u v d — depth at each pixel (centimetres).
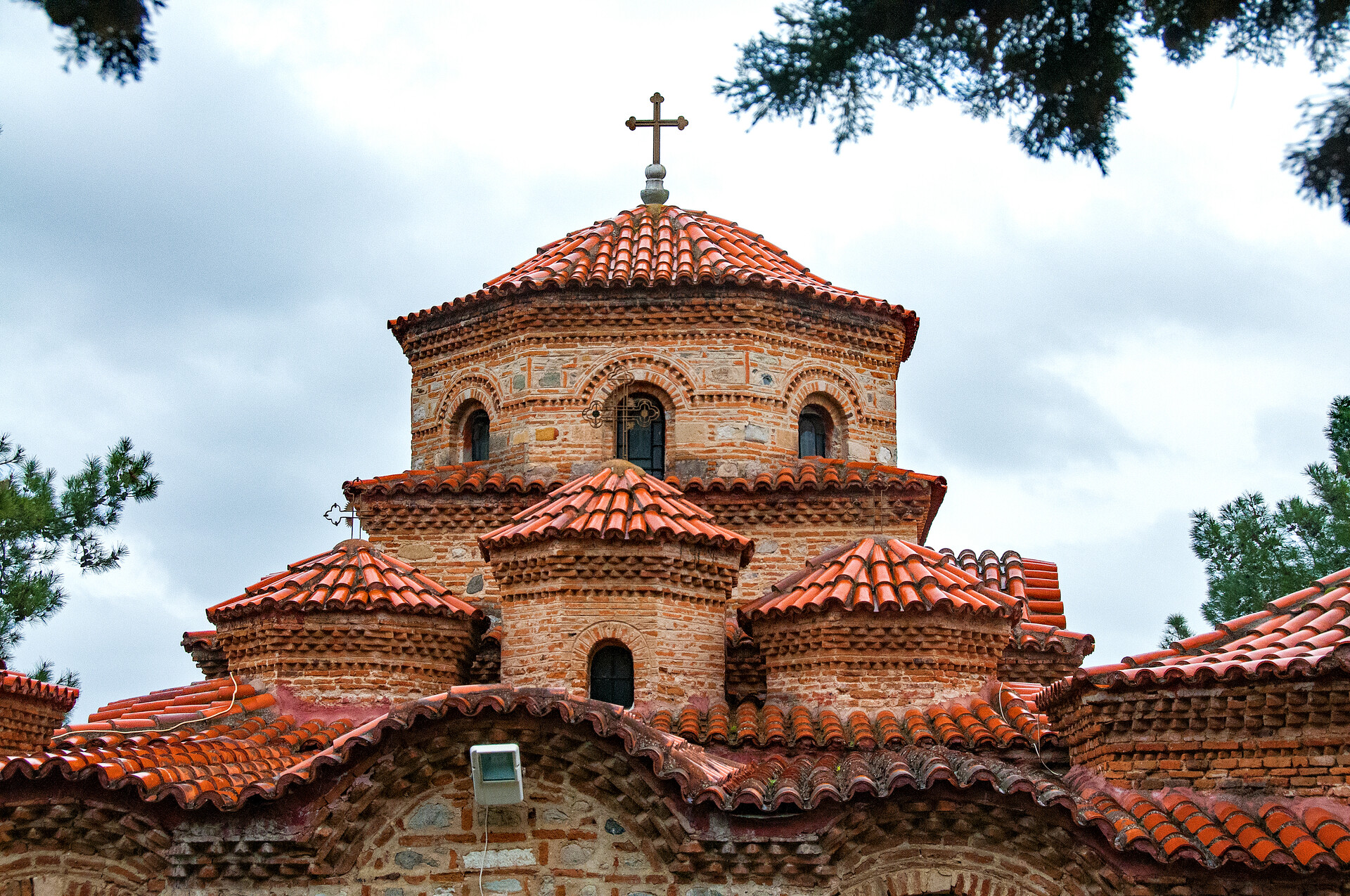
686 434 2205
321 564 2006
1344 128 949
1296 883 1419
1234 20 967
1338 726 1455
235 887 1516
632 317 2241
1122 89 1018
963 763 1560
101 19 960
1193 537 3703
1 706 2044
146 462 3094
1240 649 1576
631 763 1518
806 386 2278
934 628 1847
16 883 1535
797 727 1770
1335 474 3372
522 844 1534
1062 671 2075
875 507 2114
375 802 1534
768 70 1034
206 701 1880
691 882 1519
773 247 2577
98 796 1521
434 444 2356
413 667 1905
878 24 998
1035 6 991
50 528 2969
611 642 1861
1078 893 1500
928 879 1532
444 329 2361
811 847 1502
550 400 2228
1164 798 1526
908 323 2423
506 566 1911
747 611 1906
